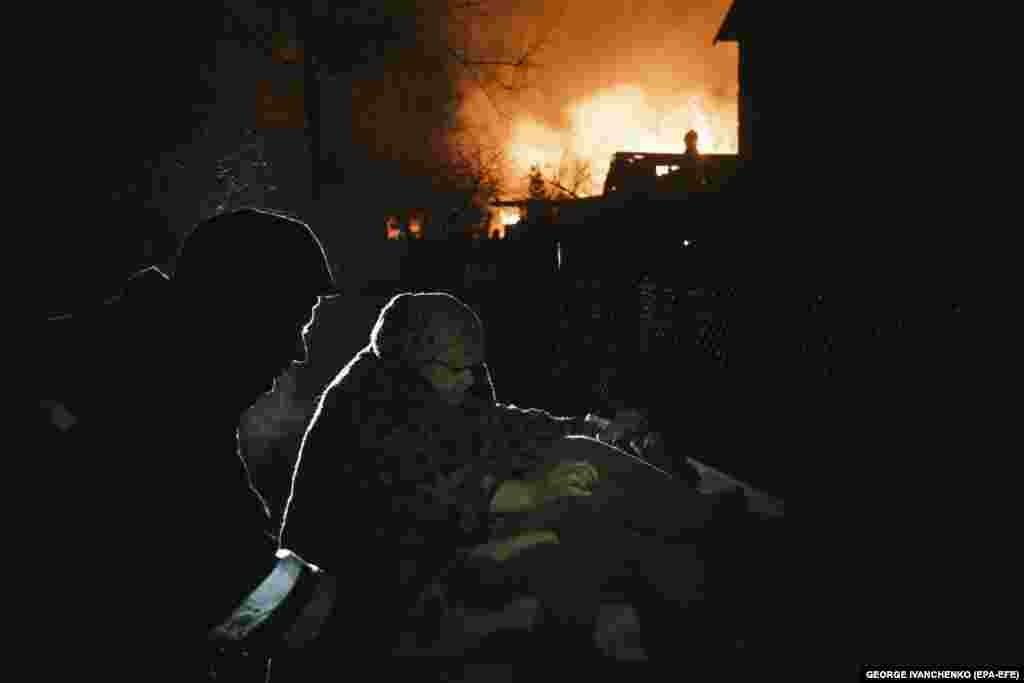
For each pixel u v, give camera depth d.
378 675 2.24
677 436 5.43
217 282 1.60
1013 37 5.83
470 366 3.09
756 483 4.58
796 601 2.73
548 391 8.48
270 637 1.51
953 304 4.80
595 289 8.19
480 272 11.52
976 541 3.45
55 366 1.47
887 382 4.97
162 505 1.44
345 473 2.72
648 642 2.35
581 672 2.20
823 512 3.90
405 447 2.78
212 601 1.50
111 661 1.32
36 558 1.27
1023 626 2.67
